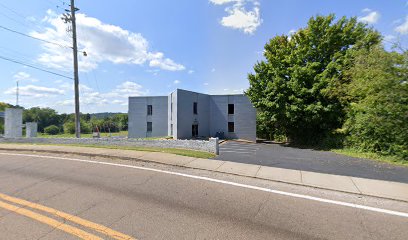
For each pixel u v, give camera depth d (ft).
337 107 62.39
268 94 73.26
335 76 61.98
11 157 32.65
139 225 11.85
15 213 13.30
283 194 16.83
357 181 20.24
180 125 83.30
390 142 41.50
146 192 16.98
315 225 12.12
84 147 40.19
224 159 30.94
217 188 18.02
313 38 72.84
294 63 73.36
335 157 40.04
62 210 13.70
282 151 50.90
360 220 12.76
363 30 68.59
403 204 15.25
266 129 98.17
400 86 38.22
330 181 20.08
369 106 43.62
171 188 17.94
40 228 11.50
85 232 11.11
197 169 24.30
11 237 10.61
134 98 103.96
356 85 48.78
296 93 67.67
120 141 46.11
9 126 65.67
